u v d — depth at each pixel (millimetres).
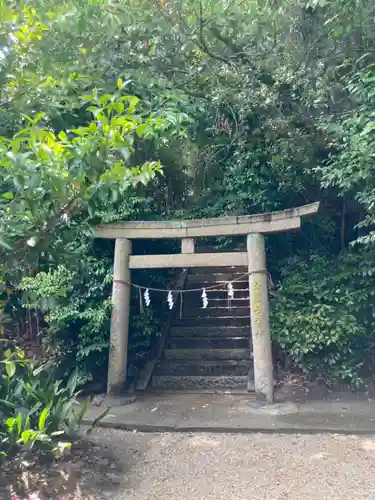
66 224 3391
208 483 3924
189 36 7293
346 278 6574
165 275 8586
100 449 4469
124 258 6465
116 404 6000
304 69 6930
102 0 5871
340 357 6230
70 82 4828
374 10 6000
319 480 3875
